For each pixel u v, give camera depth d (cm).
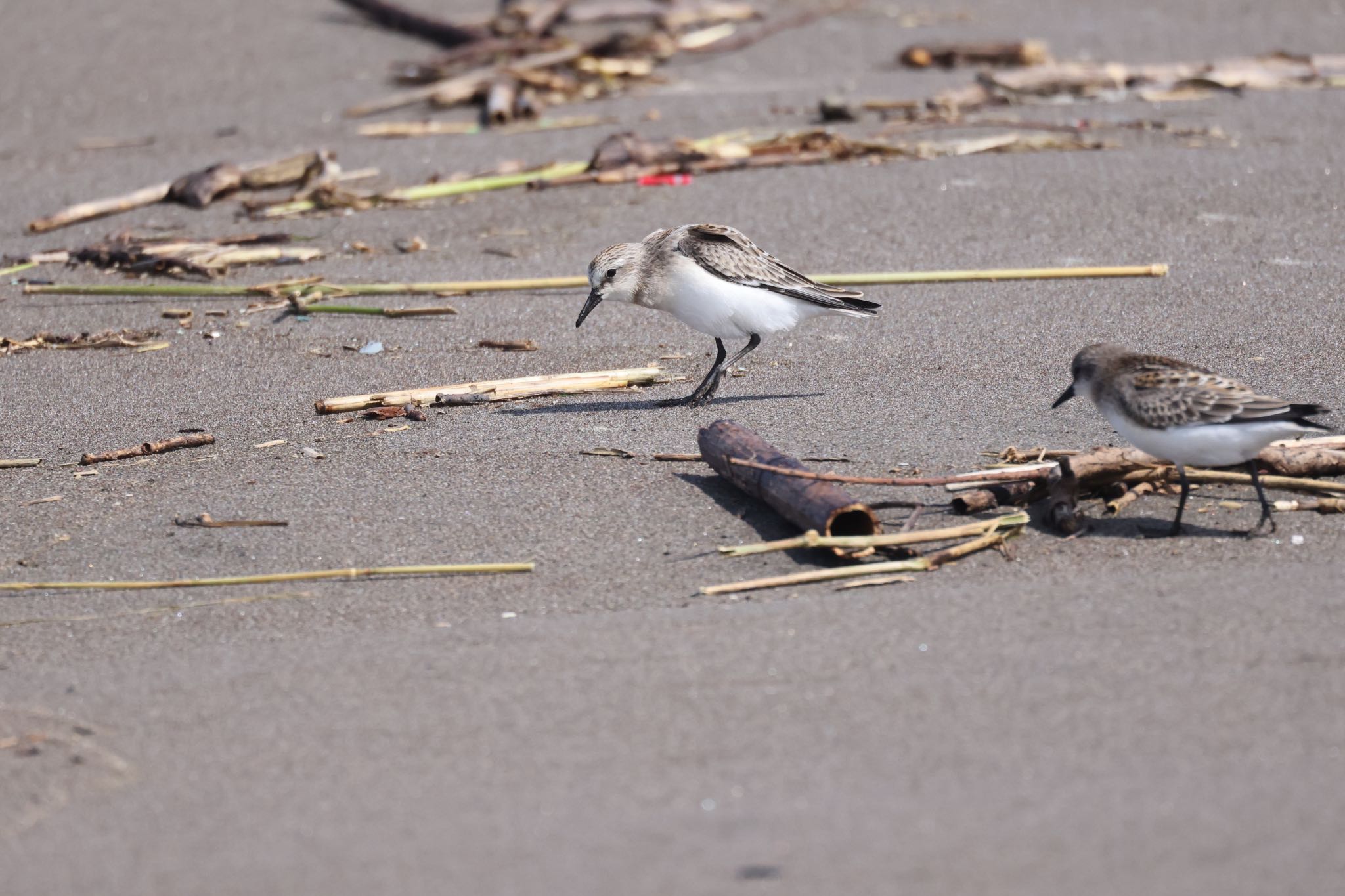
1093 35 2919
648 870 671
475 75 2616
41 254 1862
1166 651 868
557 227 1917
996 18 3100
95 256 1842
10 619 1002
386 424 1331
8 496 1198
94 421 1366
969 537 1048
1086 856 668
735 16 3083
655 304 1350
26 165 2292
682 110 2455
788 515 1072
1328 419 1249
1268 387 1334
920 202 1950
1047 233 1822
